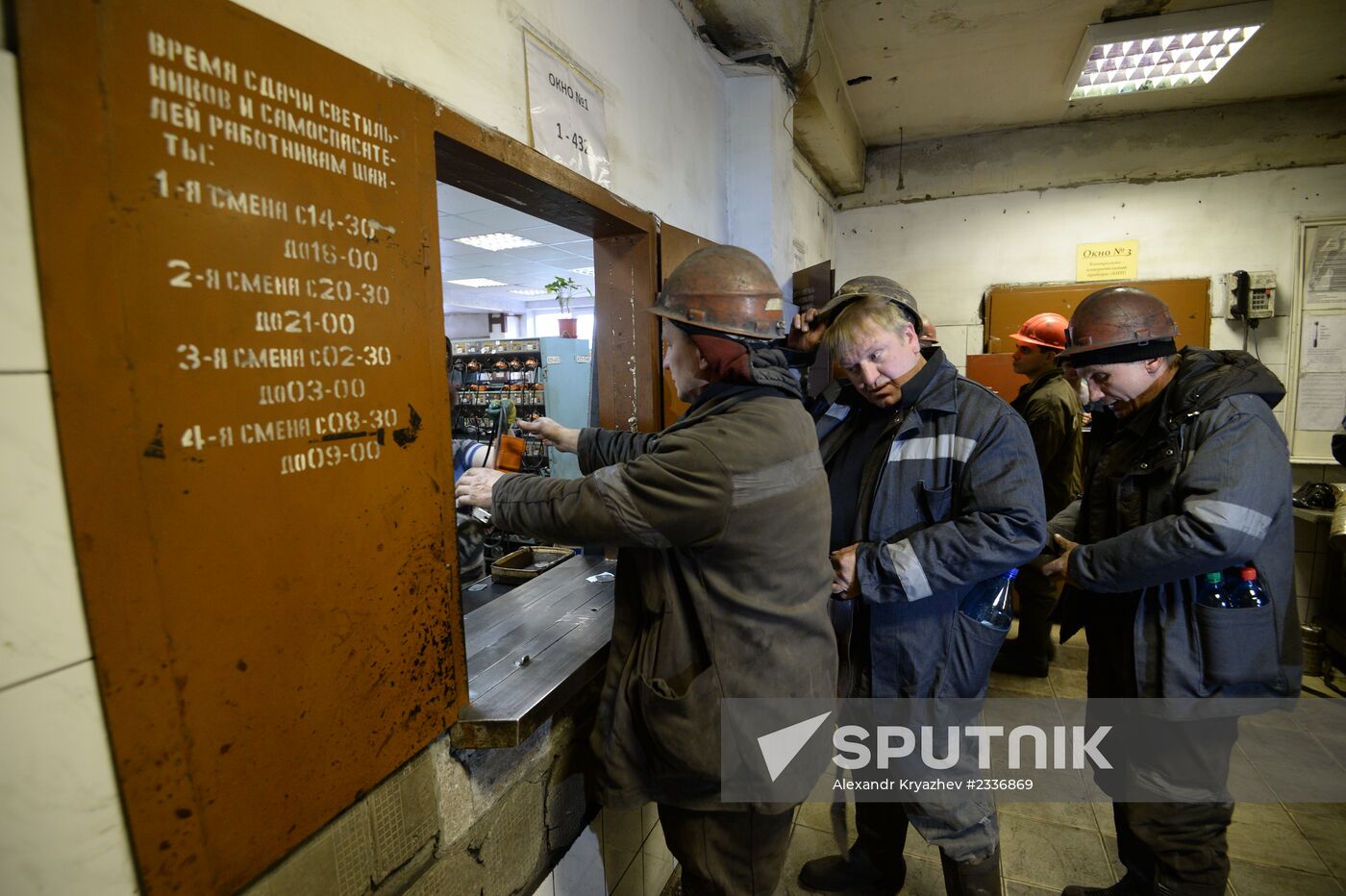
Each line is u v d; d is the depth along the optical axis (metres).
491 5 1.05
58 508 0.49
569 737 1.28
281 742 0.67
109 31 0.50
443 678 0.91
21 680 0.47
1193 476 1.13
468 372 5.33
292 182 0.66
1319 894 1.56
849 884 1.59
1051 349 2.62
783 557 0.96
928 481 1.32
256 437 0.63
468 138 0.97
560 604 1.44
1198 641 1.17
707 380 1.04
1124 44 2.77
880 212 4.20
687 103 2.02
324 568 0.71
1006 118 3.71
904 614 1.31
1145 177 3.67
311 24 0.71
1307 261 3.41
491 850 1.05
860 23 2.67
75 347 0.49
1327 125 3.36
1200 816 1.21
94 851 0.52
